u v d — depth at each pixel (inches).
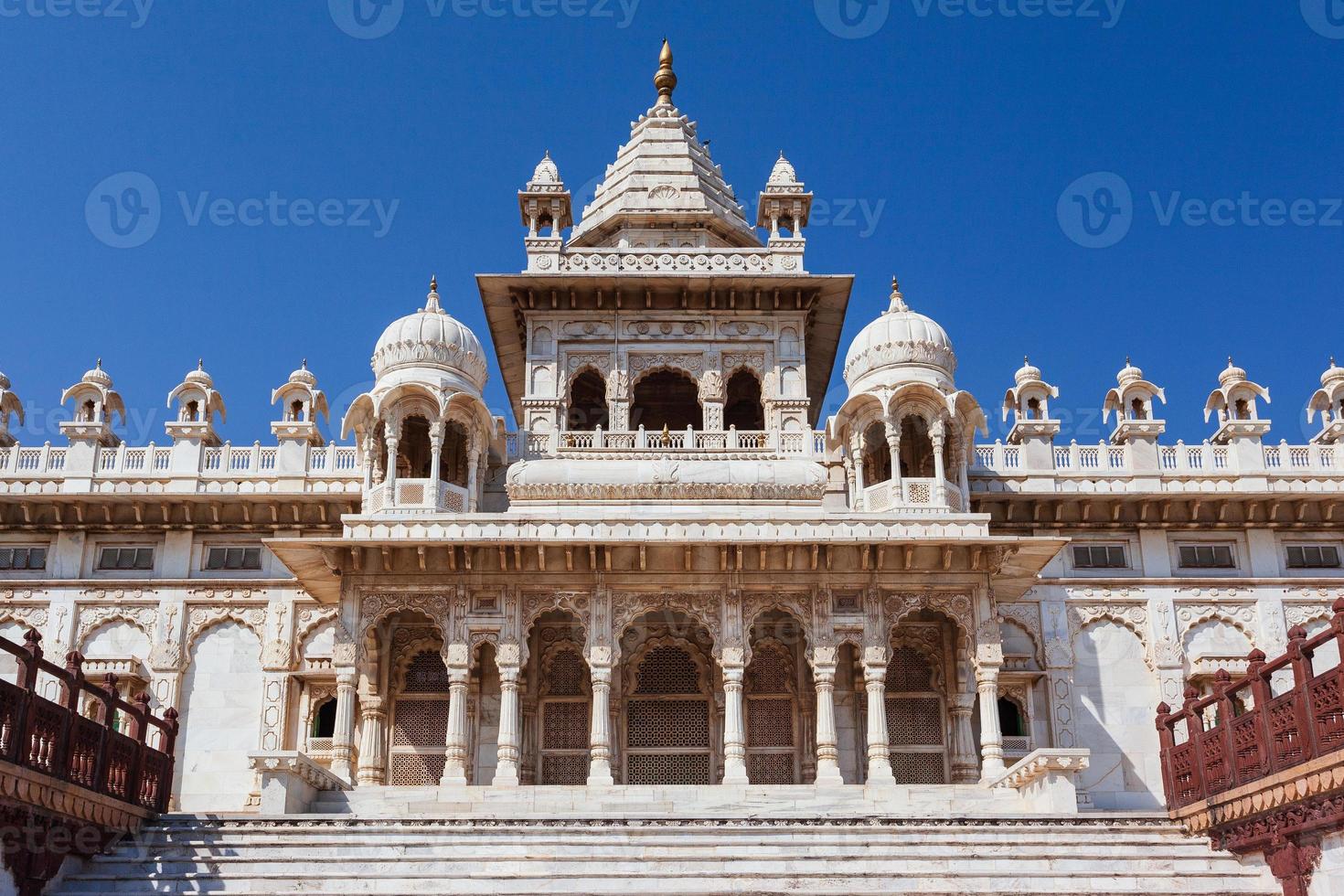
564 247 1470.2
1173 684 1310.3
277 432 1382.9
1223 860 824.3
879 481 1309.1
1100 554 1359.5
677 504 1263.5
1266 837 776.9
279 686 1311.5
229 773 1289.4
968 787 1040.2
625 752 1193.4
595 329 1409.9
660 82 1640.0
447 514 1157.1
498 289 1401.3
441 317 1296.8
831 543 1114.7
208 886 798.5
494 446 1318.9
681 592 1132.5
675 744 1198.9
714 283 1389.0
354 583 1131.3
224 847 840.3
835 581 1136.2
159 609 1339.8
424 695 1219.2
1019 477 1352.1
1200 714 874.1
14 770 721.6
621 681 1208.2
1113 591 1339.8
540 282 1381.6
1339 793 697.0
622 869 820.0
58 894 776.9
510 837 854.5
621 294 1407.5
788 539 1111.6
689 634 1222.9
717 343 1407.5
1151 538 1362.0
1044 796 956.0
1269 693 780.6
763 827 866.8
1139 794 1275.8
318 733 1310.3
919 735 1206.9
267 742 1291.8
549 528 1122.7
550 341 1403.8
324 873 810.2
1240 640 1331.2
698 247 1503.4
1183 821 877.2
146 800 901.8
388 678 1211.9
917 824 876.6
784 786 1055.0
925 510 1182.9
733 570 1135.6
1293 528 1368.1
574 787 1037.8
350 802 1013.2
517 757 1089.4
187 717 1307.8
